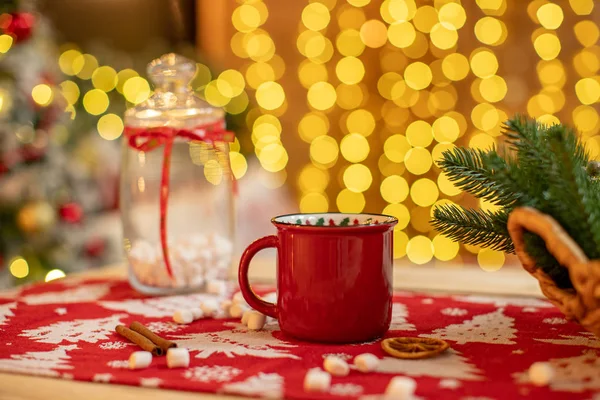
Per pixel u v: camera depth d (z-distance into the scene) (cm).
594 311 71
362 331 81
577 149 79
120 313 92
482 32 267
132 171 101
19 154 172
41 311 92
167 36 302
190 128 100
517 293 98
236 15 309
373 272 81
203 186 102
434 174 280
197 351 79
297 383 72
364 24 287
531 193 77
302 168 307
